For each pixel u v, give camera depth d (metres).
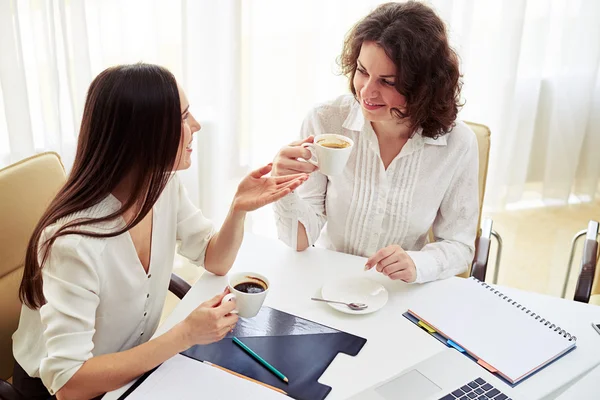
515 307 1.31
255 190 1.36
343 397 1.06
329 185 1.62
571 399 1.03
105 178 1.11
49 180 1.48
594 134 3.22
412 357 1.17
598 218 3.25
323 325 1.25
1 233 1.36
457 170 1.56
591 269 1.57
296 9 2.46
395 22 1.34
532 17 2.85
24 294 1.18
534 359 1.15
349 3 2.45
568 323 1.29
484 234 1.70
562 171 3.24
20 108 2.24
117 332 1.26
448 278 1.44
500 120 2.93
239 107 2.55
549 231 3.12
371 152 1.54
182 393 1.04
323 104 1.63
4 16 2.09
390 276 1.36
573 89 3.05
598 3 2.85
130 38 2.36
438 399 1.04
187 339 1.09
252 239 1.58
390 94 1.37
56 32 2.19
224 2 2.36
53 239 1.09
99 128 1.09
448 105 1.43
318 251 1.54
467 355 1.17
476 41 2.79
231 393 1.04
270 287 1.37
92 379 1.05
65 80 2.27
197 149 2.60
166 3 2.33
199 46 2.41
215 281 1.40
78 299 1.09
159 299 1.38
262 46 2.52
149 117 1.08
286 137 2.72
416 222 1.57
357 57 1.44
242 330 1.21
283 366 1.12
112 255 1.17
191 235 1.44
